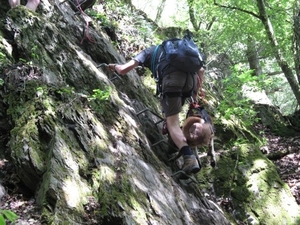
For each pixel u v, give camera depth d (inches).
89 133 144.2
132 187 134.9
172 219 138.4
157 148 179.5
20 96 148.6
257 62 446.0
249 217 193.6
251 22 398.6
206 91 289.3
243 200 200.1
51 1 215.5
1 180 131.8
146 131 182.4
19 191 130.6
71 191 122.6
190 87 163.9
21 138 133.2
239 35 413.7
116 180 134.2
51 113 141.5
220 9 417.4
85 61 179.6
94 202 125.0
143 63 168.9
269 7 387.5
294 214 196.4
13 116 143.9
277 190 204.2
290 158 258.8
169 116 163.2
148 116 195.3
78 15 231.1
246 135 263.9
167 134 191.8
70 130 140.9
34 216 116.5
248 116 291.3
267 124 323.3
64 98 150.3
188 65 157.8
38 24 177.2
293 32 346.0
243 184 206.2
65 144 134.2
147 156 160.4
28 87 150.8
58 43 177.8
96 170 134.0
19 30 171.8
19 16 175.2
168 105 161.9
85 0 240.4
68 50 178.1
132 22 309.0
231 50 448.8
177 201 151.3
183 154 162.9
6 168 135.3
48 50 172.2
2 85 152.0
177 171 179.3
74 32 213.3
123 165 141.7
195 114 170.6
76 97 152.9
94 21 244.1
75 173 129.0
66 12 222.1
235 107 273.1
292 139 296.2
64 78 167.9
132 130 164.1
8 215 76.9
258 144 265.1
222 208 196.1
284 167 248.4
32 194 130.1
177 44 161.0
